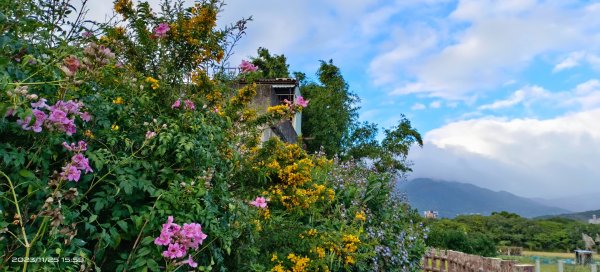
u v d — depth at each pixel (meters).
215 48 4.95
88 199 3.05
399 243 8.28
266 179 4.86
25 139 2.80
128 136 3.41
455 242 22.39
